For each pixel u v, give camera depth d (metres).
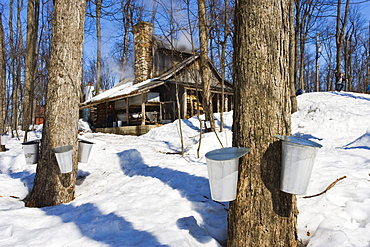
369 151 5.47
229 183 2.38
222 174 2.34
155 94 14.51
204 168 5.32
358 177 3.76
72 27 4.27
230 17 8.25
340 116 9.39
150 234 2.75
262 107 2.54
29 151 4.39
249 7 2.63
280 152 2.48
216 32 8.73
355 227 2.77
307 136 8.66
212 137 8.09
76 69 4.36
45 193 4.05
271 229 2.44
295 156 2.18
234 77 2.80
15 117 13.14
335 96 12.16
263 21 2.59
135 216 3.28
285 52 2.64
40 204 4.03
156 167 5.72
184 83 11.73
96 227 2.97
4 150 8.71
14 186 4.82
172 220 3.16
